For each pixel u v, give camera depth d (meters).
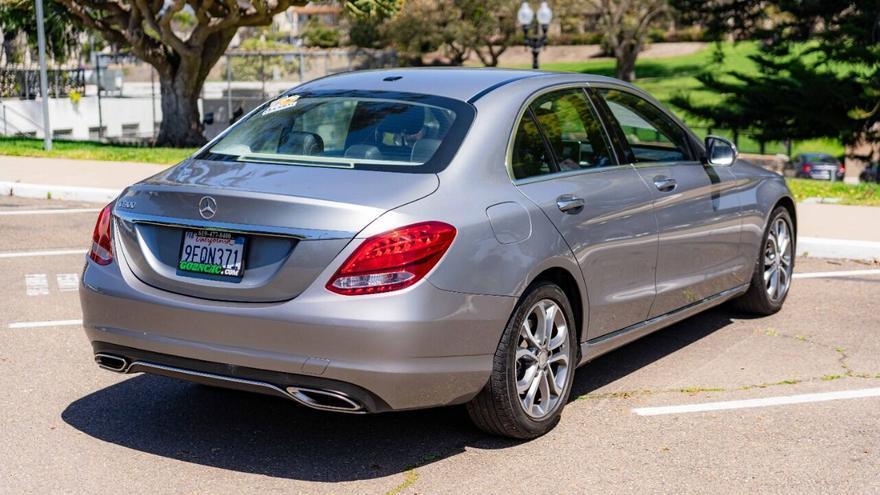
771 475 4.59
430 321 4.32
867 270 9.51
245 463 4.71
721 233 6.68
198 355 4.47
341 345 4.23
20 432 5.08
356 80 5.66
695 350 6.73
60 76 37.94
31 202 13.92
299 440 5.01
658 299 5.98
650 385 5.95
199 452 4.84
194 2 30.14
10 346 6.67
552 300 5.02
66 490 4.38
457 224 4.48
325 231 4.30
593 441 5.02
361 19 31.02
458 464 4.71
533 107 5.34
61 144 24.08
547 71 5.82
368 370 4.25
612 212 5.46
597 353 5.52
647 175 5.92
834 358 6.54
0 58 36.03
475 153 4.86
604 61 97.00
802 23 42.22
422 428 5.18
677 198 6.11
